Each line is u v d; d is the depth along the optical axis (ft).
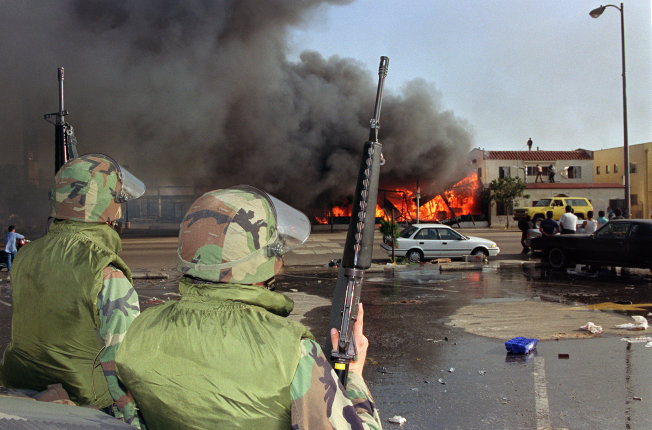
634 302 31.63
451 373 18.07
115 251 7.54
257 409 3.97
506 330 24.32
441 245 55.93
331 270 49.29
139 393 4.24
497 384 16.87
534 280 41.91
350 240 5.19
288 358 4.05
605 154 165.07
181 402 4.04
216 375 4.00
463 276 44.73
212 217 4.44
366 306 30.81
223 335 4.12
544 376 17.58
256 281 4.47
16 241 48.49
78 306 6.48
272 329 4.19
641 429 13.37
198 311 4.31
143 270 48.55
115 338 6.43
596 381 17.02
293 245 5.05
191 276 4.49
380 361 19.58
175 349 4.17
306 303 31.71
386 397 15.80
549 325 25.25
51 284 6.55
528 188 142.31
